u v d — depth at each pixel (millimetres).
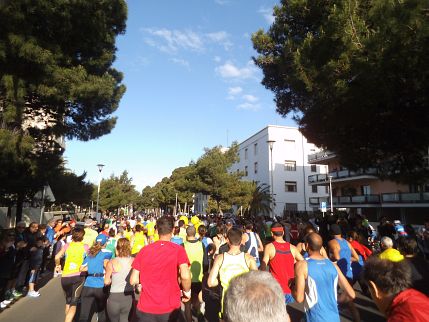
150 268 4273
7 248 8461
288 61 13383
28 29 11039
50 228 13281
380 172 14742
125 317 5383
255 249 9570
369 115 11578
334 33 10102
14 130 12383
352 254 7848
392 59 8984
